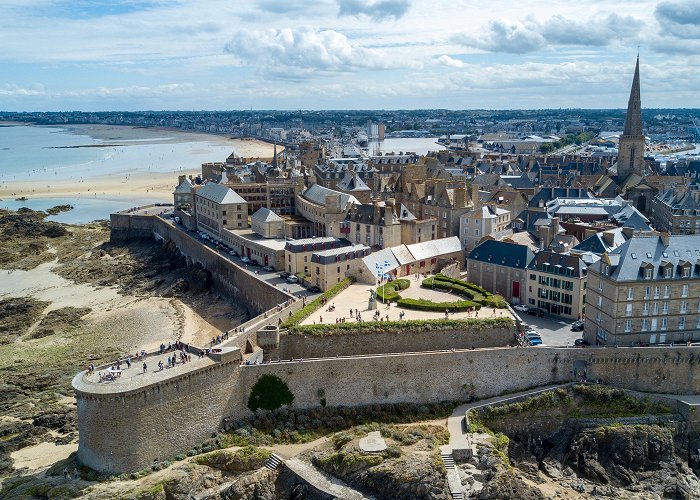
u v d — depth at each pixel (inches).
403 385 5467.5
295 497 4530.0
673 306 5708.7
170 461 4697.3
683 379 5565.9
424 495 4372.5
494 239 7559.1
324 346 5718.5
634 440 5172.2
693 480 5014.8
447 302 6368.1
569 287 6486.2
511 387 5620.1
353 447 4751.5
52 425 5516.7
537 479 4955.7
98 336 7509.8
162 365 4921.3
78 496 4254.4
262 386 5206.7
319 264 7140.8
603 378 5600.4
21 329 7854.3
